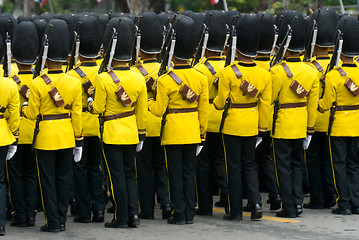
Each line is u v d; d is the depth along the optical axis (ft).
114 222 103.04
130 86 99.81
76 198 107.14
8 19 114.93
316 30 113.91
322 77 113.70
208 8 313.73
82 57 106.73
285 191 108.78
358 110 111.14
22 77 104.83
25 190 105.09
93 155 107.34
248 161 107.04
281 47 107.14
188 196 105.09
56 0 374.63
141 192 109.60
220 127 105.70
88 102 104.53
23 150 104.27
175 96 102.53
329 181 117.39
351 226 103.60
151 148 108.99
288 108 107.55
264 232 99.91
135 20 115.85
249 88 103.50
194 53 106.11
